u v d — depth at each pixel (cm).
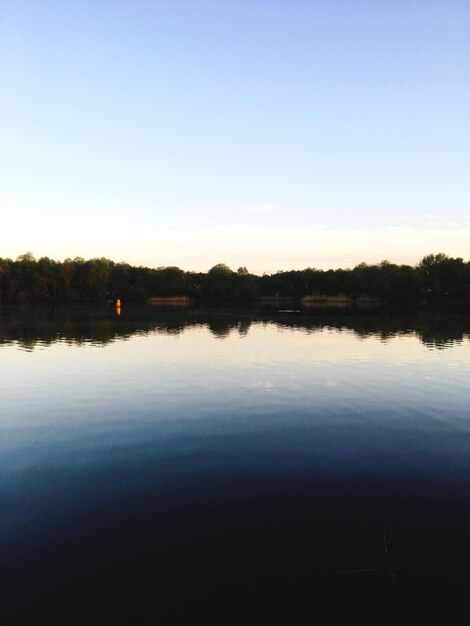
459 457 1079
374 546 731
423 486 930
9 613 599
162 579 659
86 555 711
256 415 1418
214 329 4109
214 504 858
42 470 1010
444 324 4634
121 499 877
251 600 621
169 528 780
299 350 2722
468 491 908
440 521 800
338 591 637
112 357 2456
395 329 4072
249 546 731
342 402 1564
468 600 622
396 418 1384
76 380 1902
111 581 656
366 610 604
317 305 10969
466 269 11694
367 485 934
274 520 803
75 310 7744
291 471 1003
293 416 1407
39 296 11250
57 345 2928
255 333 3747
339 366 2203
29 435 1237
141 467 1024
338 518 809
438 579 659
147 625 580
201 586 645
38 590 639
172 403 1553
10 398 1616
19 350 2698
